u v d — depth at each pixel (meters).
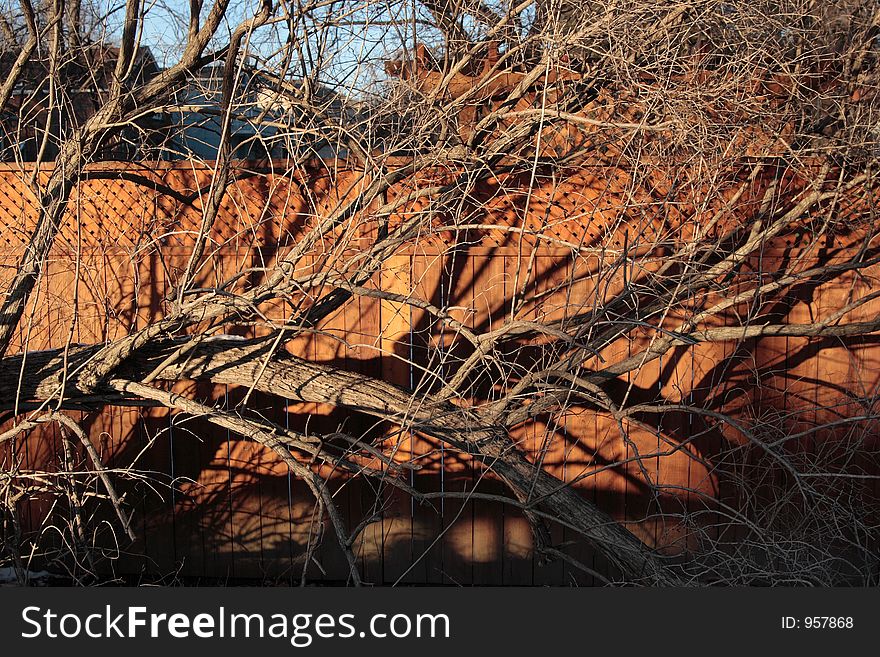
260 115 3.68
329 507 2.95
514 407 4.29
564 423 4.66
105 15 4.02
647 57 3.53
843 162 3.98
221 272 4.55
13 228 4.59
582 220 4.46
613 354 4.56
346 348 4.68
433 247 4.54
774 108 3.95
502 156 3.84
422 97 3.62
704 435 4.62
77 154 3.43
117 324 4.61
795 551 3.44
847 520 4.30
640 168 4.12
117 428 4.79
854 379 4.55
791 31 3.68
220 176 3.37
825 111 3.96
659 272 3.94
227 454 4.80
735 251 3.96
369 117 3.60
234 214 4.57
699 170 3.67
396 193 4.37
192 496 4.84
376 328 4.64
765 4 3.67
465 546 4.79
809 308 4.52
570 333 3.77
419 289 4.57
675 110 3.37
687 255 3.93
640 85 3.33
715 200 4.28
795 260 4.21
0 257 4.51
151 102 3.95
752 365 4.59
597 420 4.65
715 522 4.63
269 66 3.63
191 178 4.57
